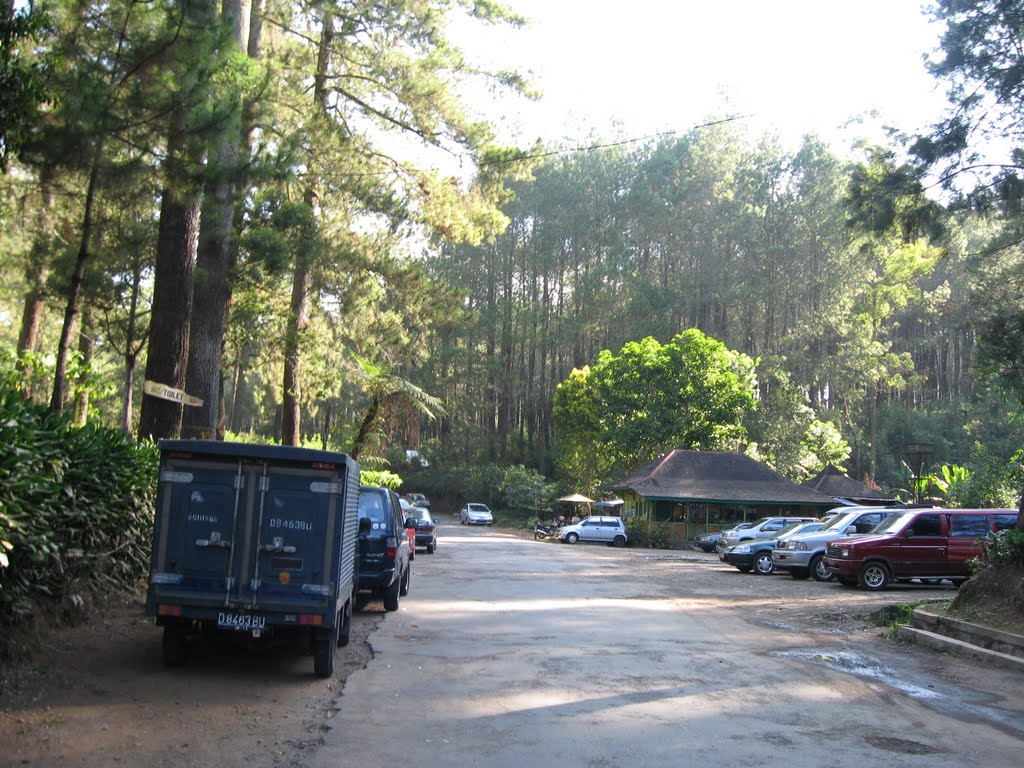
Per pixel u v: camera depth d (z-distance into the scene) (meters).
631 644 11.64
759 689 9.05
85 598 10.54
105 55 10.40
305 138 20.09
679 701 8.38
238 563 8.57
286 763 6.11
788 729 7.45
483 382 79.38
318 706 7.81
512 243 78.75
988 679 10.10
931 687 9.55
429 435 88.00
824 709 8.25
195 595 8.52
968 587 13.63
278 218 21.09
